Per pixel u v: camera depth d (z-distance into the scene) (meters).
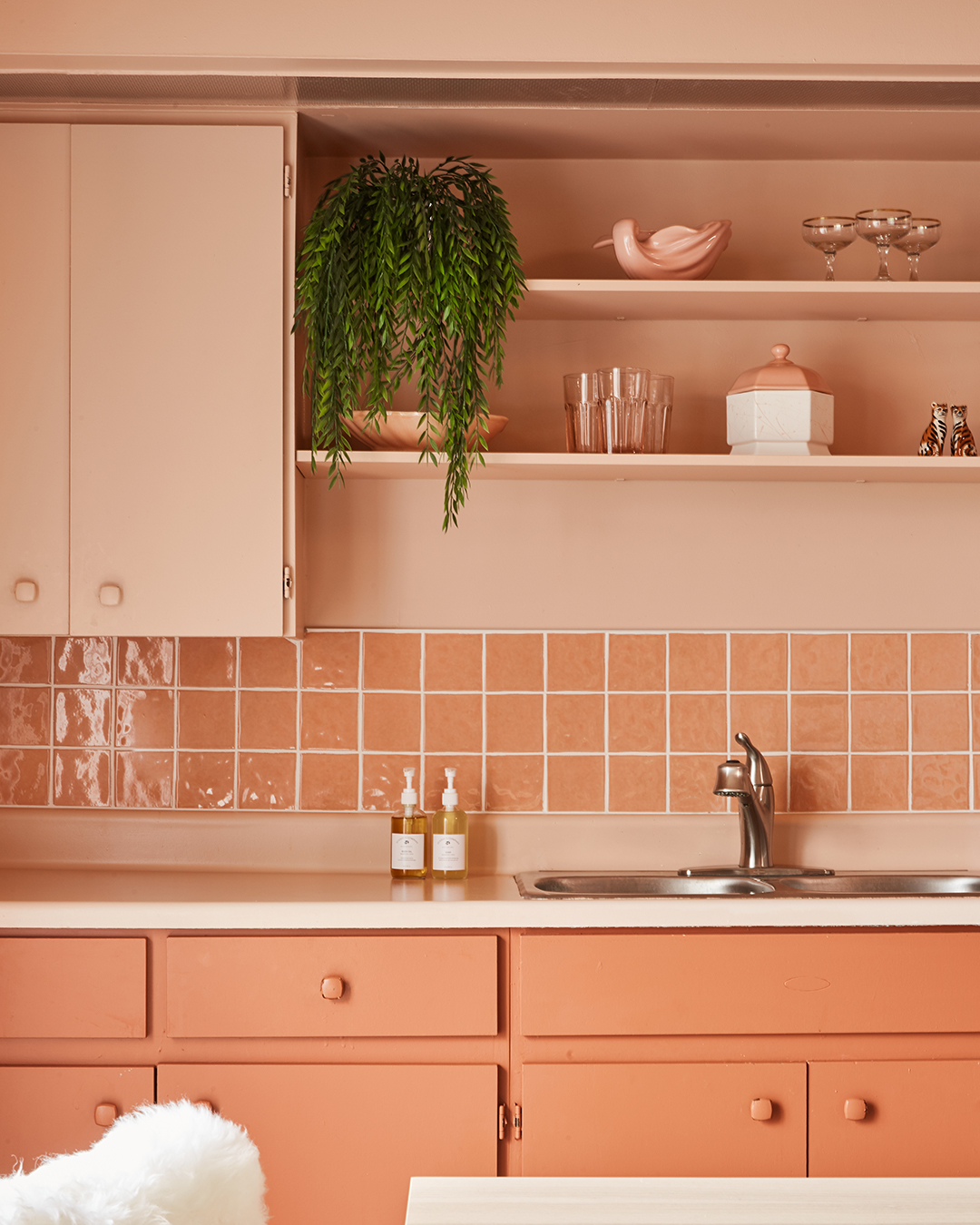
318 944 1.74
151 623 1.93
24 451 1.93
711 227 2.03
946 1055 1.77
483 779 2.21
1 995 1.73
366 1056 1.75
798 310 2.16
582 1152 1.73
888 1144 1.75
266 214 1.96
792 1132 1.74
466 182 2.01
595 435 2.04
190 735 2.19
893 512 2.23
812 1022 1.75
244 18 1.86
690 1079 1.74
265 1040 1.75
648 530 2.23
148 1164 0.72
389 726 2.21
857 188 2.25
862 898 1.79
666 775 2.22
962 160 2.25
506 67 1.87
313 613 2.21
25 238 1.93
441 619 2.22
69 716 2.19
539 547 2.22
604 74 1.89
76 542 1.93
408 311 1.93
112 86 1.92
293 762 2.20
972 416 2.25
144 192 1.94
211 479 1.94
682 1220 0.86
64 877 2.07
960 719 2.23
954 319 2.23
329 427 1.92
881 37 1.87
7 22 1.84
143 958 1.74
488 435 2.02
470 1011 1.74
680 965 1.75
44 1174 0.73
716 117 2.05
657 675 2.22
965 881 2.09
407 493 2.22
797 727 2.22
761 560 2.23
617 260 2.15
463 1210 0.88
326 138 2.12
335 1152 1.73
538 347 2.24
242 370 1.95
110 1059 1.75
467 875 2.16
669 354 2.24
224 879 2.06
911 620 2.23
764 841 2.10
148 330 1.94
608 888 2.09
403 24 1.86
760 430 2.06
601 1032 1.74
